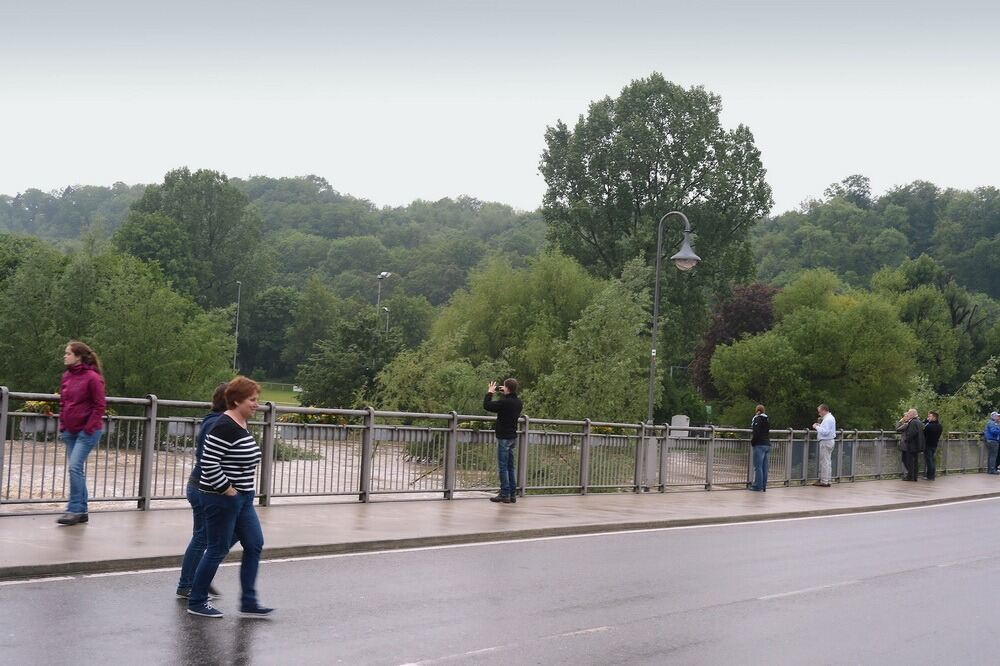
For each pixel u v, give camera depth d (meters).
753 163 63.62
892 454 32.16
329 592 9.66
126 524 12.03
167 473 13.64
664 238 61.22
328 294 123.00
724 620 9.41
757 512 19.23
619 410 35.69
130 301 44.91
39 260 47.84
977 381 43.34
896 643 8.79
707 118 62.91
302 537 12.21
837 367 60.53
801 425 60.97
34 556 9.67
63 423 11.74
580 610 9.53
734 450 25.25
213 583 9.75
